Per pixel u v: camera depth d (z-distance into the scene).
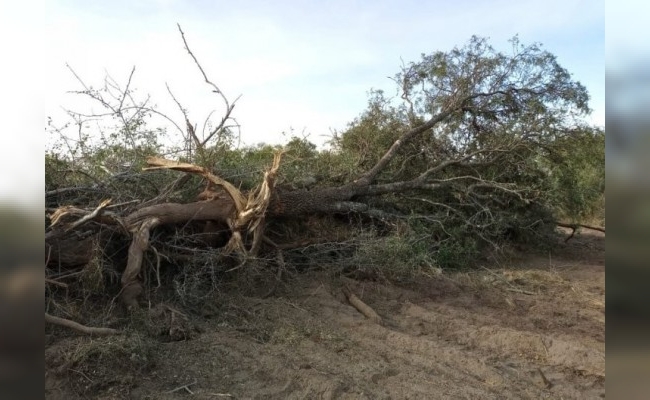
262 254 6.39
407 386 3.78
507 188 8.54
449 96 8.95
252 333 4.58
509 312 5.80
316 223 7.38
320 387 3.62
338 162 8.60
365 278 6.60
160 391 3.51
